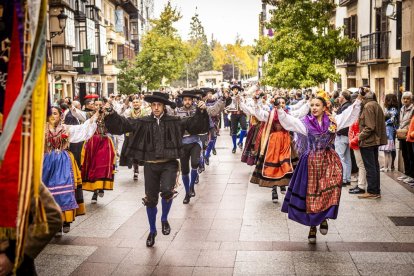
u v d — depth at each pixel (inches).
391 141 437.4
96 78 1390.3
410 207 308.2
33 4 84.7
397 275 199.5
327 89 1234.6
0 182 87.2
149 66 1491.1
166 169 247.1
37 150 87.0
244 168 479.8
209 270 209.8
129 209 323.3
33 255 96.3
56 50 1067.9
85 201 350.3
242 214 302.7
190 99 377.1
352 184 389.4
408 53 558.3
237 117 598.2
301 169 238.1
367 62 870.4
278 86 887.1
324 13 861.2
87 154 339.6
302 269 208.2
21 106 82.2
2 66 92.2
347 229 264.4
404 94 399.2
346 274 201.6
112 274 207.9
